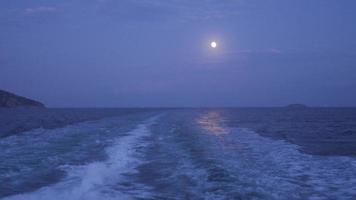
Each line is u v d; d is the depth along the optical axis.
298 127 45.06
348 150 23.59
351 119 69.19
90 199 11.48
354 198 11.92
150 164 17.22
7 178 13.87
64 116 72.81
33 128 37.75
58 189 12.44
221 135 31.80
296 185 13.48
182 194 12.12
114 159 18.39
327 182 14.01
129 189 12.79
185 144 24.11
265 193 12.16
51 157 18.56
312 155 21.03
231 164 17.11
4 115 80.19
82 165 16.56
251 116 83.50
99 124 42.97
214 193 12.15
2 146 22.73
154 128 36.78
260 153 21.19
